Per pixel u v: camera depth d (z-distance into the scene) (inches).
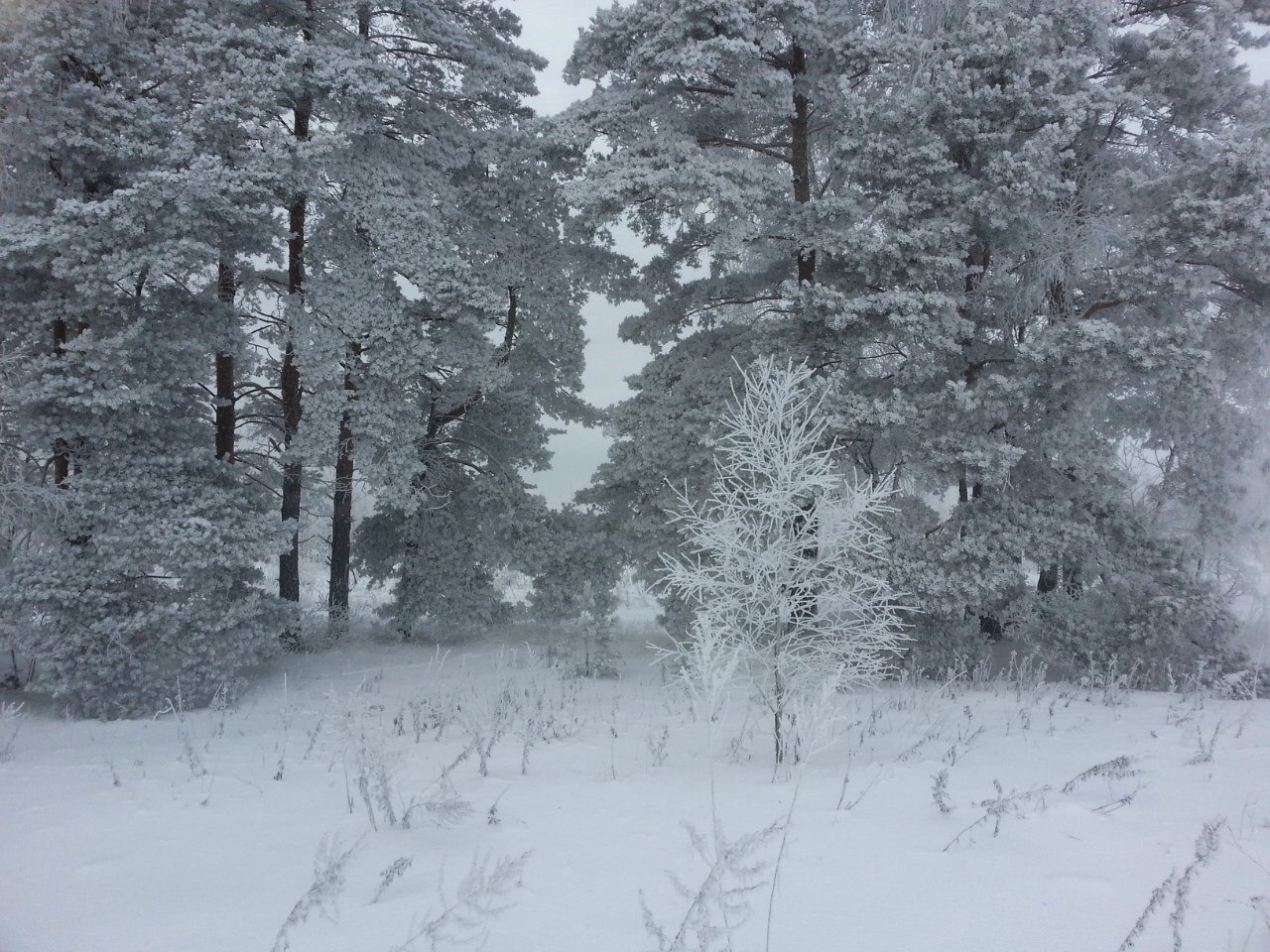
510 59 674.8
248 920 110.3
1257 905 104.7
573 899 115.2
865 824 151.4
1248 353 538.6
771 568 252.8
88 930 107.9
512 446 734.5
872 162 477.7
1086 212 508.4
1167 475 577.3
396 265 541.3
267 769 237.6
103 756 276.1
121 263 410.6
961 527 494.9
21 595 410.6
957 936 100.0
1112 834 139.6
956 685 444.1
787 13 488.7
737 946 97.9
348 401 546.0
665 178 477.1
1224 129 479.5
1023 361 467.5
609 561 610.2
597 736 292.5
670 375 591.2
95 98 426.9
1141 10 569.0
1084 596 529.3
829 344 488.7
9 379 422.9
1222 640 479.2
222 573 476.7
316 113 553.9
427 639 724.0
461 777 211.5
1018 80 454.3
